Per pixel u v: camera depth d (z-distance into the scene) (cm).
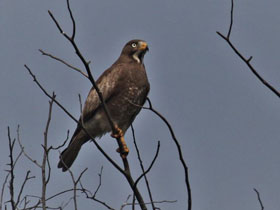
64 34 739
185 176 725
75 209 723
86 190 772
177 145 710
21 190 755
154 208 760
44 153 761
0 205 748
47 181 748
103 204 784
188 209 734
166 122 696
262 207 689
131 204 768
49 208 777
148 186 767
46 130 768
